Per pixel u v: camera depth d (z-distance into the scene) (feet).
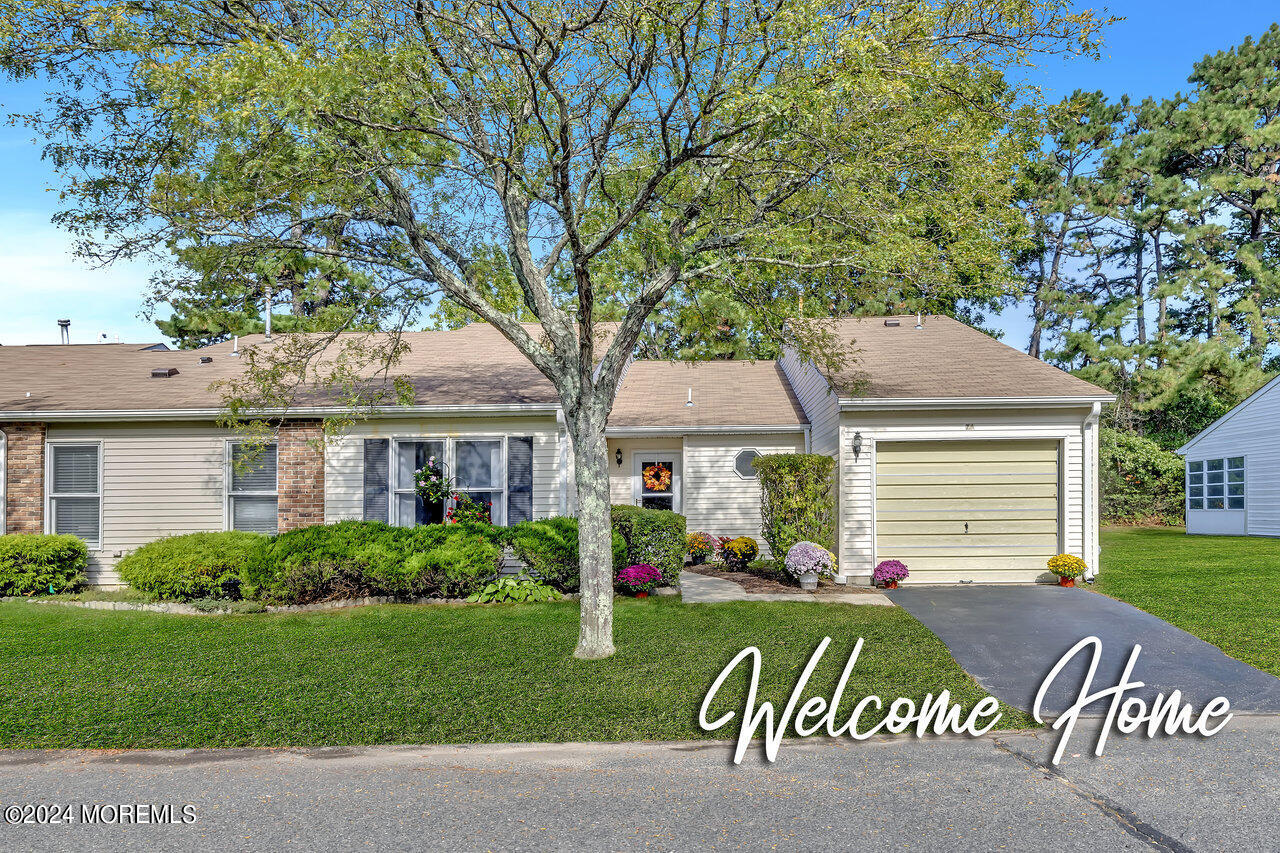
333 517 44.16
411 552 38.55
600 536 28.53
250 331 82.07
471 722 21.36
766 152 30.60
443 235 36.60
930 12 28.91
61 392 47.42
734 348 73.46
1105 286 123.54
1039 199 109.40
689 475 52.03
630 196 32.89
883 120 30.14
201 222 30.96
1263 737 20.06
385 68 27.35
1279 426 68.03
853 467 43.32
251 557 38.09
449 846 14.33
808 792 16.71
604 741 19.98
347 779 17.71
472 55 30.35
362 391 42.45
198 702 23.25
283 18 30.78
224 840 14.69
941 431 43.01
